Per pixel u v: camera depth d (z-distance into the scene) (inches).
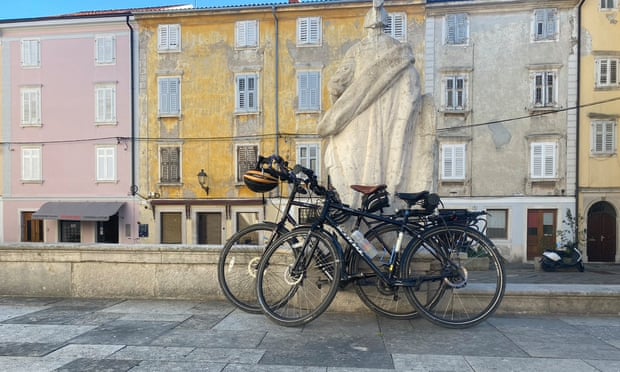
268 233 183.3
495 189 918.4
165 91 983.0
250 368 115.9
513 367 117.2
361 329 154.3
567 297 178.9
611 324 163.8
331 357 125.0
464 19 914.7
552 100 908.0
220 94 970.7
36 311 179.8
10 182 1027.9
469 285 177.0
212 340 140.7
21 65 1016.2
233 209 965.2
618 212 904.9
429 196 160.4
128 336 144.8
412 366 117.8
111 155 999.6
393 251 160.4
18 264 210.5
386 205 167.0
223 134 972.6
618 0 895.1
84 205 994.1
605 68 901.8
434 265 165.3
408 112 182.9
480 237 160.7
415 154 187.0
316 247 159.9
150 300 199.9
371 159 183.5
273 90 957.2
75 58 1003.3
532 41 906.7
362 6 920.9
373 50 189.3
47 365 117.6
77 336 144.6
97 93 999.0
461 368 116.4
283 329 153.7
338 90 194.1
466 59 917.8
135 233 993.5
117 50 991.6
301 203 169.5
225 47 965.8
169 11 964.0
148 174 992.9
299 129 951.6
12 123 1024.9
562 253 772.6
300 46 946.1
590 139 906.1
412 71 187.6
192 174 982.4
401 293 168.7
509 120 914.1
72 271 207.5
